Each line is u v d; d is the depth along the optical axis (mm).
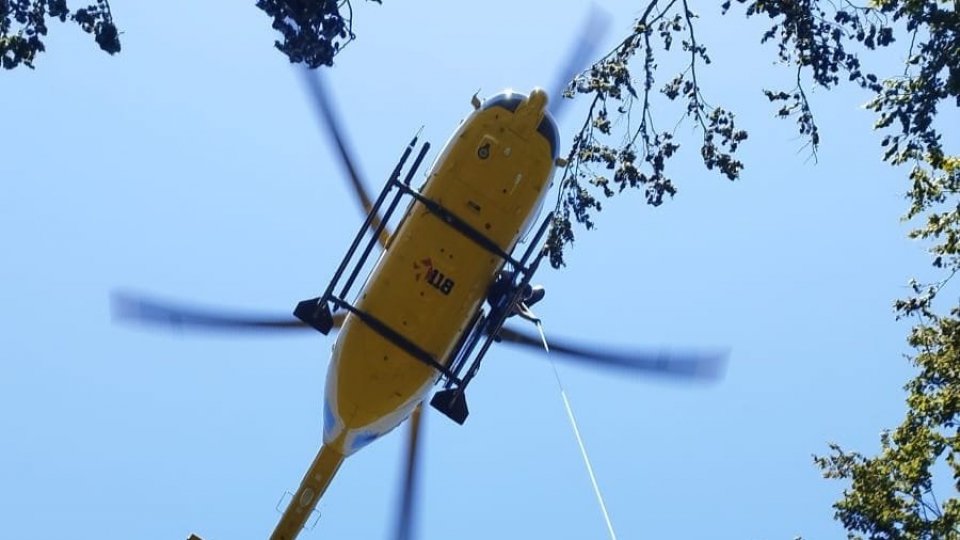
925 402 38906
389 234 29375
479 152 27250
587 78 25344
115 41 22750
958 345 38281
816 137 25156
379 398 27938
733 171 25406
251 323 29797
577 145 25797
